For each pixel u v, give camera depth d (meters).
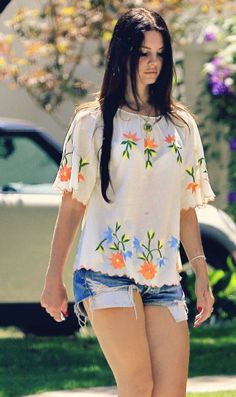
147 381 7.48
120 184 7.55
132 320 7.46
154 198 7.58
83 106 7.73
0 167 14.57
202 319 7.84
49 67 18.06
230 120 18.69
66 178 7.66
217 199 18.92
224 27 18.77
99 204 7.61
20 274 14.23
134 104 7.68
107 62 7.72
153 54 7.63
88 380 12.29
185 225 7.89
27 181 14.51
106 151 7.54
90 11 17.45
